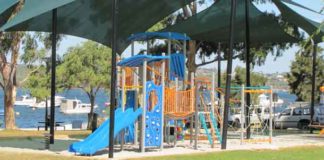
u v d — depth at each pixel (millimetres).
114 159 12766
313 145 17297
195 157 13227
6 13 19891
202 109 16062
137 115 14469
